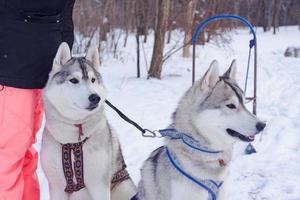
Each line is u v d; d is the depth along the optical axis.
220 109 3.19
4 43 3.24
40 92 3.59
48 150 3.46
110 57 15.98
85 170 3.50
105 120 3.61
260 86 12.09
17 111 3.35
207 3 15.87
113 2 16.19
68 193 3.72
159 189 3.42
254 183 4.91
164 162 3.38
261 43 28.52
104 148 3.55
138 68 12.47
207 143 3.21
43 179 4.80
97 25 14.94
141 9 13.27
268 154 5.98
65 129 3.35
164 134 3.38
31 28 3.28
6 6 3.19
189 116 3.28
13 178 3.42
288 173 5.21
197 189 3.23
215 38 19.12
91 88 3.40
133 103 9.00
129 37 22.47
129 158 5.61
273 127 7.45
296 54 20.59
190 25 15.17
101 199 3.63
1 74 3.25
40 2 3.25
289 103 9.69
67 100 3.29
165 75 13.17
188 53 16.95
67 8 3.66
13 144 3.39
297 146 6.41
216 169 3.24
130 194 4.03
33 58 3.33
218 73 3.27
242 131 3.20
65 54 3.50
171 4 15.77
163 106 8.83
